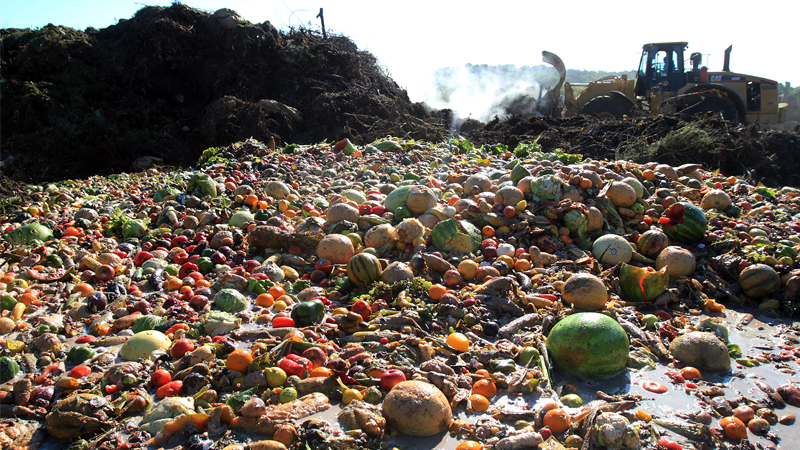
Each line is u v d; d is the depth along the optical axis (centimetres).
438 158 516
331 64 934
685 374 210
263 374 197
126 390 198
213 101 846
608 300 254
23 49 799
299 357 205
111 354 217
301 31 984
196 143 802
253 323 239
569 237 307
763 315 258
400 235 291
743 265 275
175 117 843
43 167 688
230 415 183
